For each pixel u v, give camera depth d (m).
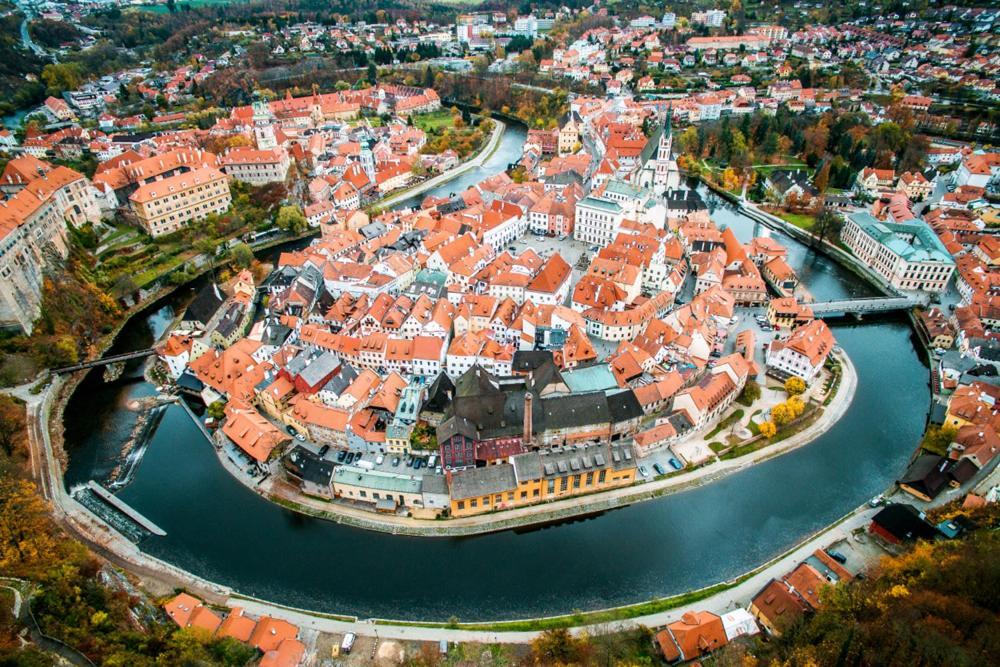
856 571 103.69
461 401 127.75
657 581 106.25
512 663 91.00
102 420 147.38
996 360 152.12
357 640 95.19
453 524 116.50
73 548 98.69
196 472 130.88
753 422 140.62
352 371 145.75
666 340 155.25
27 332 165.62
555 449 127.94
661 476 125.69
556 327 164.00
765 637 89.81
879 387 156.75
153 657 81.19
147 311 199.38
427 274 188.88
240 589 105.12
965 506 110.88
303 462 124.44
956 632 72.94
